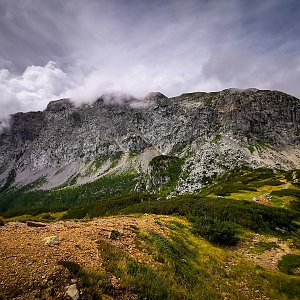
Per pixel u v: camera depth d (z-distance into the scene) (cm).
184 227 2714
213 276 1756
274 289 1717
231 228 2973
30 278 980
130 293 1138
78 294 985
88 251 1349
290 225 3756
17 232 1442
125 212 5078
